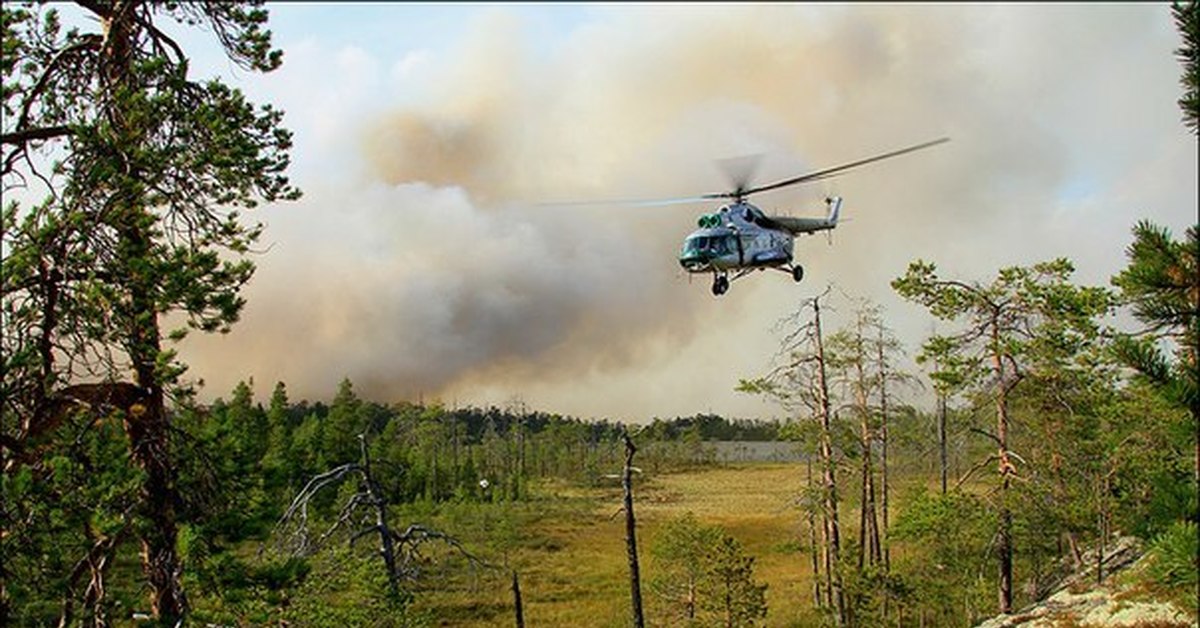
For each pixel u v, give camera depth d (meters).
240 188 11.91
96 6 11.65
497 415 111.44
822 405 26.23
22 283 9.88
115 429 10.87
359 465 20.58
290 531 18.59
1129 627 14.58
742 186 20.28
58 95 11.41
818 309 26.52
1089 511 22.00
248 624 11.16
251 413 52.38
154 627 10.50
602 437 89.00
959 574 27.00
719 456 127.00
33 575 10.34
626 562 46.09
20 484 9.22
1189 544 6.28
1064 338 20.55
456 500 54.59
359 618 16.27
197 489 11.19
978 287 21.59
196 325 10.77
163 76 11.81
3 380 9.52
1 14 10.18
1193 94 6.45
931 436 30.38
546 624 33.09
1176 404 6.68
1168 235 6.73
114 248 10.48
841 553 25.89
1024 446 24.08
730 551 24.88
